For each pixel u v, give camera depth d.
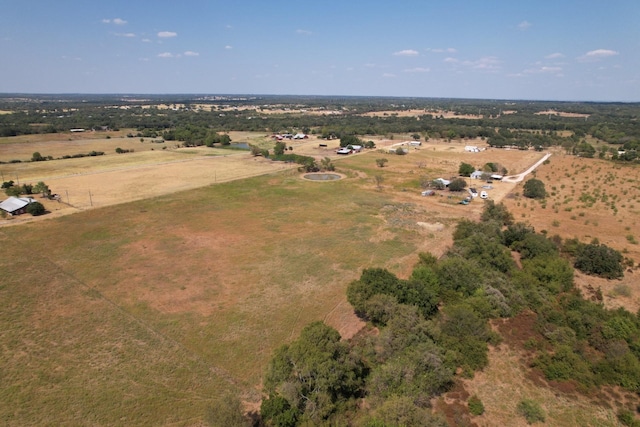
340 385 25.12
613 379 28.02
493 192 83.81
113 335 32.44
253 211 67.38
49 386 26.58
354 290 35.50
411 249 51.69
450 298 37.16
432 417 22.22
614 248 51.97
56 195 72.94
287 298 38.94
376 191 83.38
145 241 52.59
